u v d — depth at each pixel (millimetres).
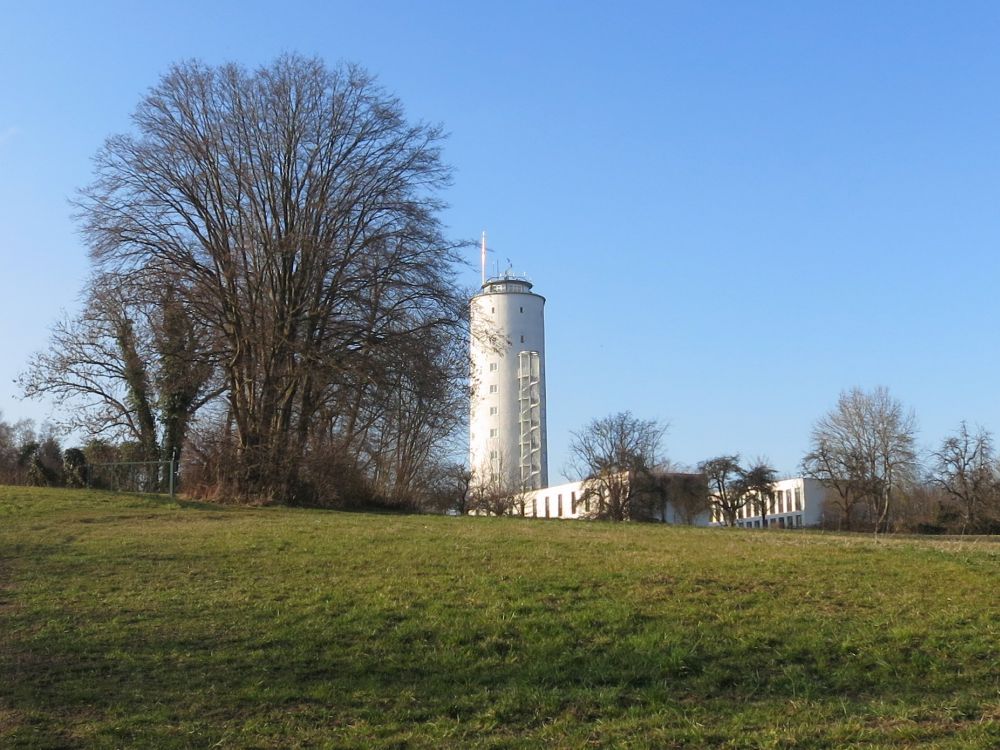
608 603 13891
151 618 13445
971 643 11875
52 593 15078
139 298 36062
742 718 9641
